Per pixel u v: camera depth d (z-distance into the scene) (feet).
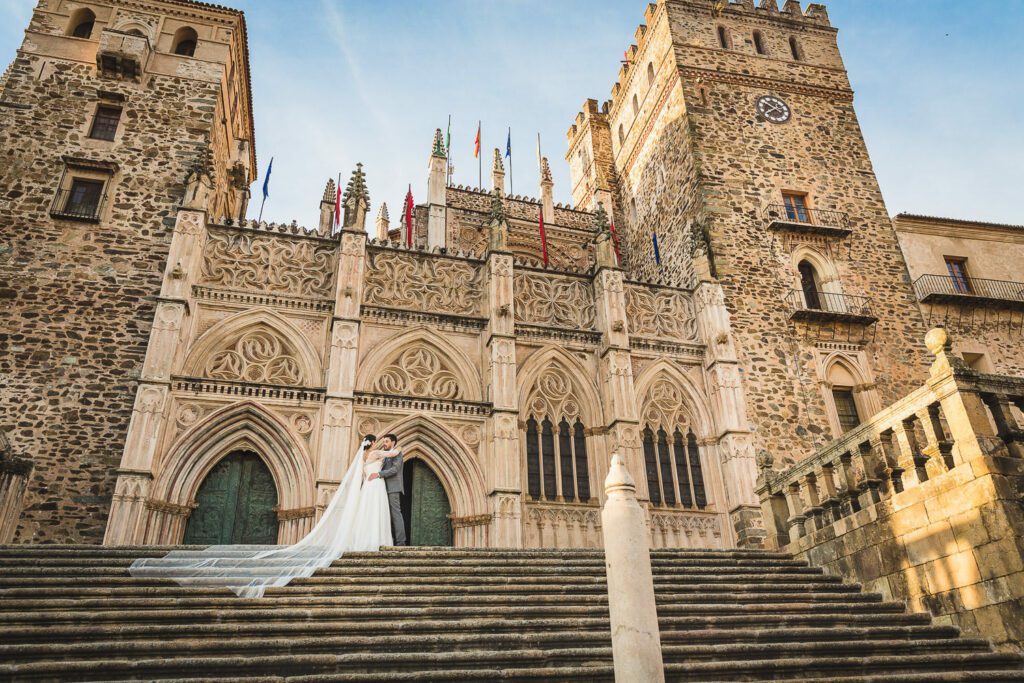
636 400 83.05
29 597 35.55
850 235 102.73
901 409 46.06
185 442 67.46
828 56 121.29
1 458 55.47
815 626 41.19
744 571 50.14
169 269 73.41
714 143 106.11
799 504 56.08
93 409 69.82
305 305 77.77
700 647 35.29
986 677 34.47
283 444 70.69
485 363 80.33
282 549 44.93
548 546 74.23
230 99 100.78
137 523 62.08
